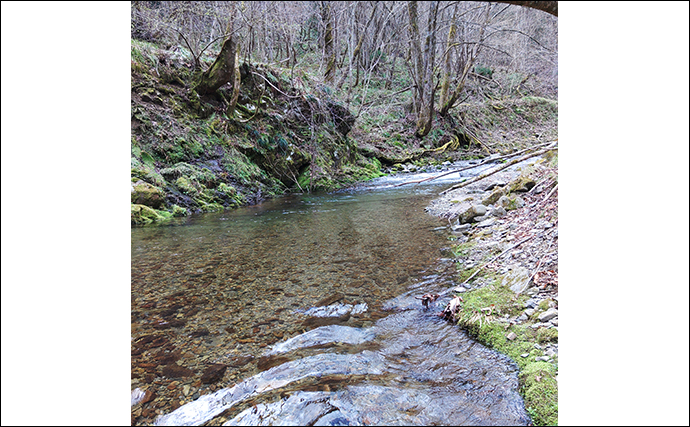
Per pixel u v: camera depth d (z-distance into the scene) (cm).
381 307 261
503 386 179
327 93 1020
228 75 749
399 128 1253
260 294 285
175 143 664
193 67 765
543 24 1237
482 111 1415
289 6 970
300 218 548
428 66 1202
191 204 609
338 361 199
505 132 1384
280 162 817
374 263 344
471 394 175
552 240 322
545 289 254
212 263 353
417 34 1166
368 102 1220
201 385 183
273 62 1001
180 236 452
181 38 831
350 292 285
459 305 249
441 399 171
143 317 250
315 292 286
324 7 1062
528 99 1462
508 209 467
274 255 374
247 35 845
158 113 664
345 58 1195
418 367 195
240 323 242
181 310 260
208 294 286
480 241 381
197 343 219
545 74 1464
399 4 1123
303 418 161
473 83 1445
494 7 1145
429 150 1212
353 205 641
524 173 542
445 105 1294
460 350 210
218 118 754
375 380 184
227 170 711
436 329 232
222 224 516
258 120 823
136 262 356
